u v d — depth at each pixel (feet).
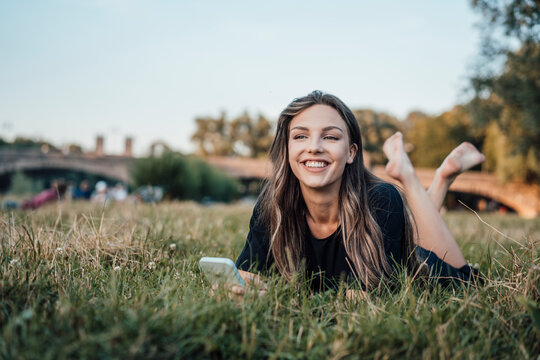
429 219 8.63
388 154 9.24
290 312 5.36
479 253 10.37
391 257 6.93
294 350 4.56
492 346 4.86
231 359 4.36
